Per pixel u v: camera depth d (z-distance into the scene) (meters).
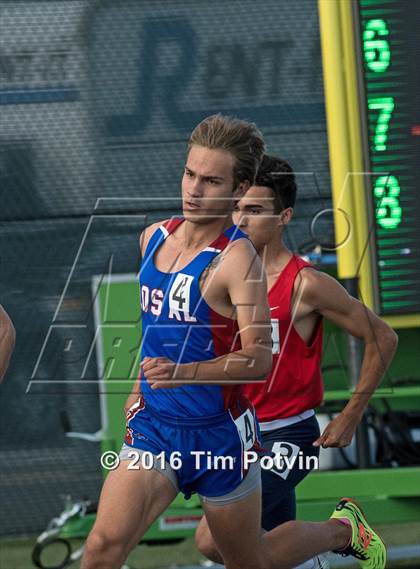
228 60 17.86
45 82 17.78
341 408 19.34
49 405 19.55
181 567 19.73
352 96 17.28
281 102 17.95
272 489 15.33
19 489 19.84
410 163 17.31
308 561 15.70
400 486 18.64
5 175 18.03
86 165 18.03
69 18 17.70
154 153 17.94
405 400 19.42
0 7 17.55
